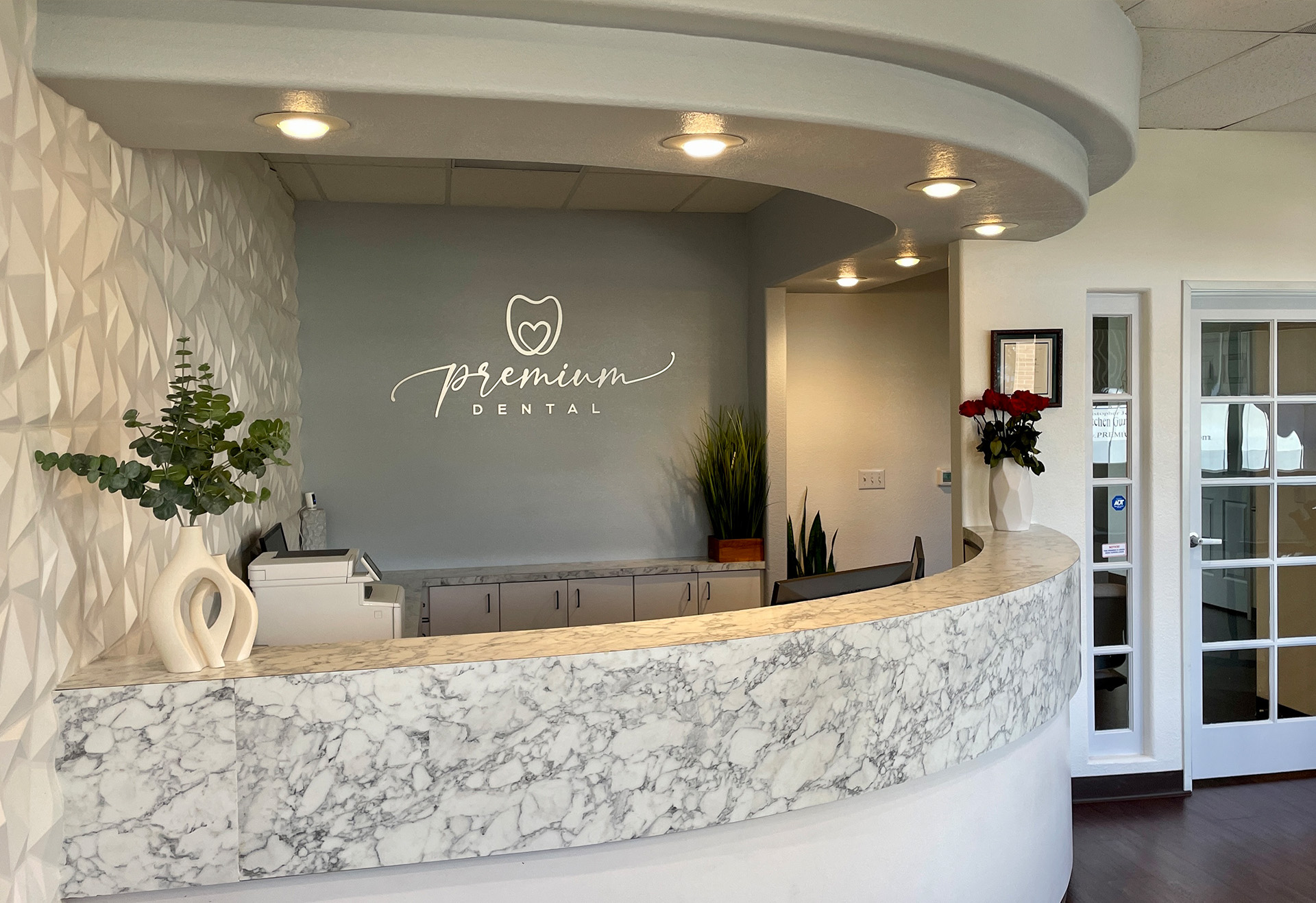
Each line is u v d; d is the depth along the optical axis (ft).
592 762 6.69
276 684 6.27
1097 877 11.41
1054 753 10.37
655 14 6.68
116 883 6.20
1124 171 11.45
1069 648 10.09
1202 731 14.29
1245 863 11.73
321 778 6.34
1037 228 12.00
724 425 18.07
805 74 7.39
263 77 6.32
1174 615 13.91
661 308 17.81
